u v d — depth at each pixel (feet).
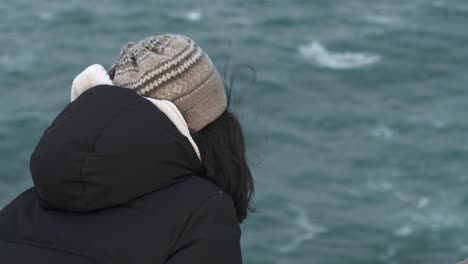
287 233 230.48
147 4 449.48
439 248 227.61
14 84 338.54
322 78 362.94
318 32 422.41
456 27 433.89
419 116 325.42
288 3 459.73
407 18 445.78
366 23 436.76
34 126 292.81
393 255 223.10
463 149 294.46
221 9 448.65
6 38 396.57
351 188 260.62
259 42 406.41
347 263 218.38
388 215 244.63
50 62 366.43
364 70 374.84
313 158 280.31
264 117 313.12
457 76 371.56
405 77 368.68
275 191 252.83
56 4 445.78
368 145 296.10
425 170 277.23
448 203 252.62
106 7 444.14
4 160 265.75
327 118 317.22
